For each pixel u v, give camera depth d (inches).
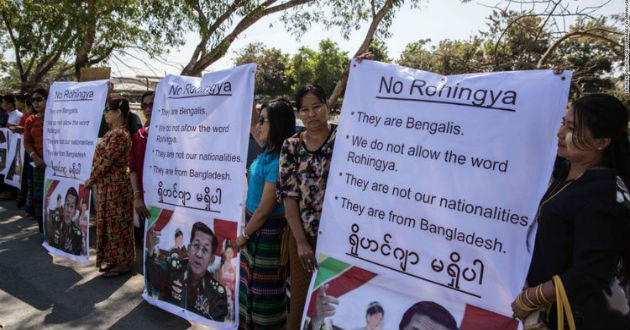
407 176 85.9
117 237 171.6
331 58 1636.3
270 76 1761.8
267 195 107.6
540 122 73.9
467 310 80.0
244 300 119.4
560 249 66.4
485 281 78.3
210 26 364.5
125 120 170.9
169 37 396.8
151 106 171.6
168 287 140.2
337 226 95.1
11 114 304.5
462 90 81.4
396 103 88.2
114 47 430.9
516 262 75.6
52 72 642.8
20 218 265.1
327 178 101.0
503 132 76.7
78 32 392.5
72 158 181.9
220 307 125.3
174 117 137.5
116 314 145.7
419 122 85.0
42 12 398.0
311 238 104.7
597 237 61.1
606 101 64.3
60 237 189.9
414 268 85.3
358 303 91.8
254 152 213.8
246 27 374.3
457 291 81.0
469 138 79.6
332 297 95.4
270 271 112.3
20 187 285.9
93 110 174.1
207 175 127.9
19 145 285.0
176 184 136.4
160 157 141.5
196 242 130.9
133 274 179.3
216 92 126.3
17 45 478.6
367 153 91.1
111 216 169.6
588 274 61.1
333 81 1635.1
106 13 388.5
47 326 137.4
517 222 75.5
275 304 113.4
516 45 314.2
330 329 95.0
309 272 107.2
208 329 135.9
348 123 94.4
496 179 77.1
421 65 510.3
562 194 67.1
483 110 78.7
